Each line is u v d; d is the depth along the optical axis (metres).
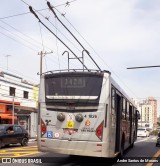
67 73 12.12
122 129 15.30
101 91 11.71
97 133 11.52
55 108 12.05
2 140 21.58
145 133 49.97
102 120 11.55
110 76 11.96
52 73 12.38
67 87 12.02
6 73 39.16
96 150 11.47
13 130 22.97
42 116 12.23
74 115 11.77
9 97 38.81
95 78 11.86
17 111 40.03
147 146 25.45
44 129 12.13
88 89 11.82
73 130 11.73
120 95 14.42
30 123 42.84
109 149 11.60
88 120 11.64
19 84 41.09
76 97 11.84
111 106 11.93
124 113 16.19
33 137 42.00
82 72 11.98
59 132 11.90
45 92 12.32
